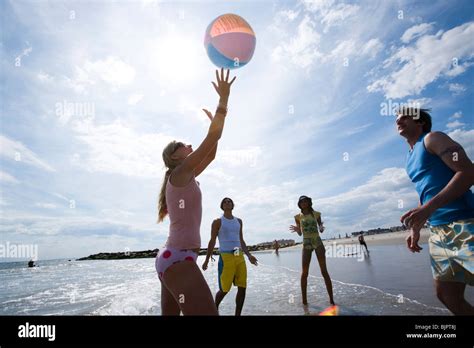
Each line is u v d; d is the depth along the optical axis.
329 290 4.70
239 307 4.22
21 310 5.73
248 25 2.67
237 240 4.44
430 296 4.35
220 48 2.57
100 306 5.62
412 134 2.36
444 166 2.05
